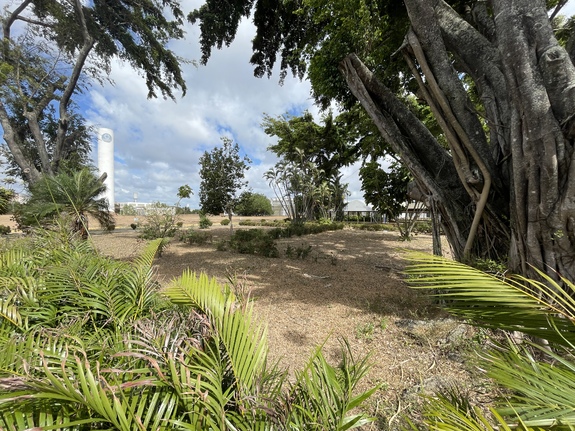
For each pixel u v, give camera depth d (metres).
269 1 8.08
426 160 4.12
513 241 2.93
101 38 11.73
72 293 1.89
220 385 1.11
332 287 4.82
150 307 2.00
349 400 1.09
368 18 4.65
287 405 1.12
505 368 1.05
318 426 1.04
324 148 21.88
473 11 4.36
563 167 2.29
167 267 6.20
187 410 0.98
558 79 2.27
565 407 0.82
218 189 13.26
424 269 1.08
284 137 21.73
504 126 3.35
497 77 3.51
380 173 11.79
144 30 12.37
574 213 2.24
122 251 8.41
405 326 3.10
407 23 5.32
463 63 3.99
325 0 5.07
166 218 10.30
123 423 0.82
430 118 7.83
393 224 17.25
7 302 1.63
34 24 11.36
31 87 11.75
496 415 0.76
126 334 1.46
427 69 3.46
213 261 6.94
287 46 9.38
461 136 3.33
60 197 7.12
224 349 1.38
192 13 9.02
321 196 21.33
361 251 8.75
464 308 1.04
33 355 1.12
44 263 2.59
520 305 0.90
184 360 1.17
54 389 0.82
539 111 2.30
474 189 3.43
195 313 1.48
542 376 0.95
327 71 5.70
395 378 2.23
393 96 4.30
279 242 10.85
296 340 2.90
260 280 5.20
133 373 1.08
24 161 10.52
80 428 0.89
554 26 4.33
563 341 0.92
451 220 3.81
